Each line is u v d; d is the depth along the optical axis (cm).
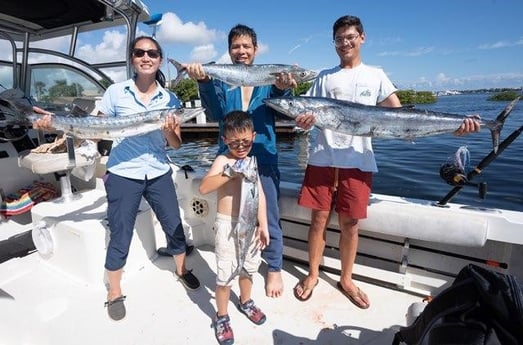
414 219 246
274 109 257
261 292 271
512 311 111
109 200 243
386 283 278
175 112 246
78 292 260
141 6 374
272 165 262
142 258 297
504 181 809
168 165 267
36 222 299
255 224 215
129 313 243
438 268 265
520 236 226
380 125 244
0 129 358
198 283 271
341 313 246
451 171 251
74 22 410
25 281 270
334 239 304
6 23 397
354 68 253
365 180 246
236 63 264
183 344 215
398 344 161
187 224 336
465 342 117
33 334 215
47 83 446
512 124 1681
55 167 300
